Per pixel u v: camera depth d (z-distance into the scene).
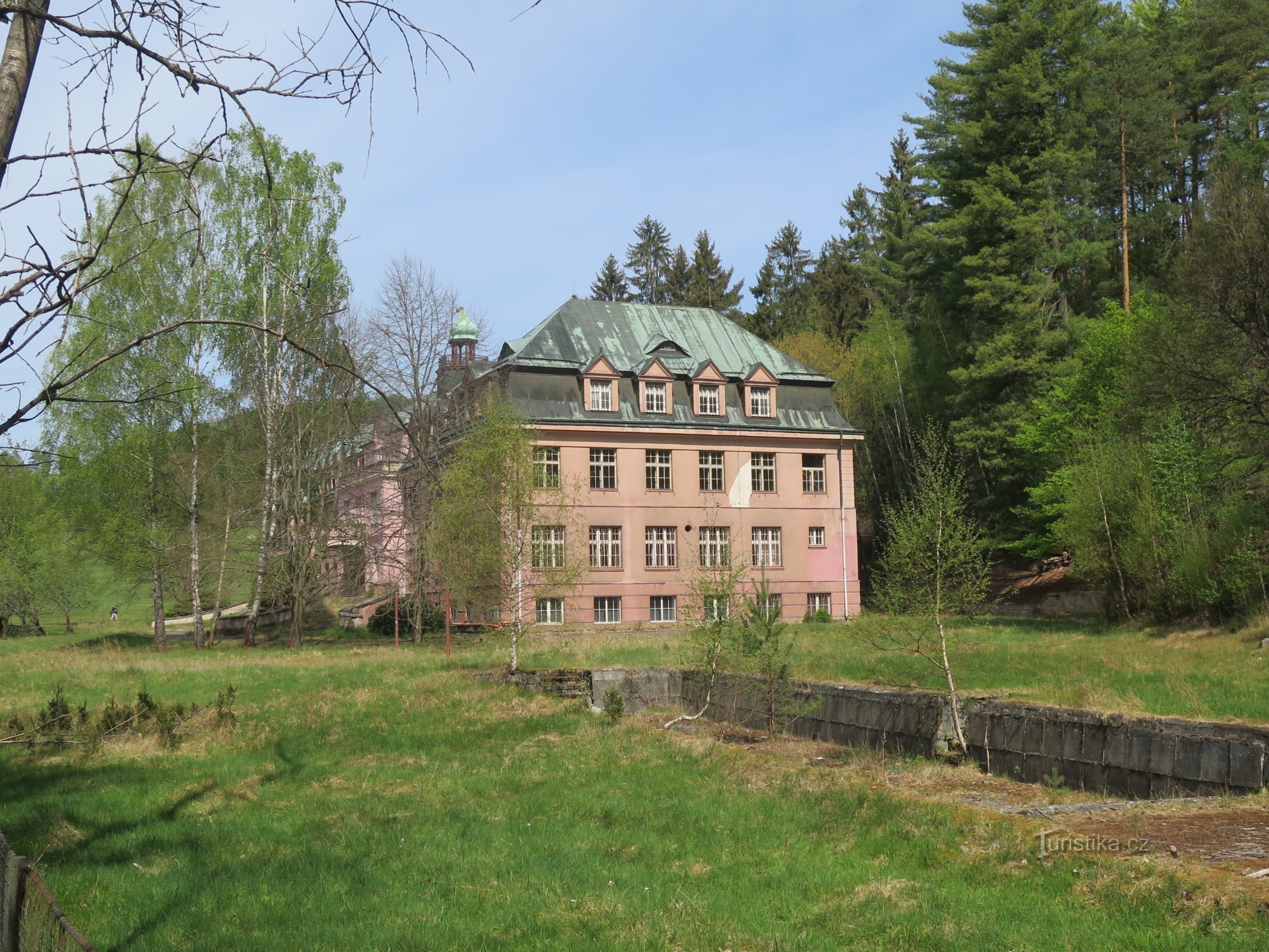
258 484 42.41
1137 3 64.94
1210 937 6.99
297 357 37.88
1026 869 9.15
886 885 8.95
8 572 50.75
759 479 50.59
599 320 51.53
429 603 44.81
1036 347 50.53
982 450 53.09
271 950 7.71
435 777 15.27
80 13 4.06
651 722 22.05
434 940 7.87
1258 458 33.31
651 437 48.34
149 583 42.91
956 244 53.09
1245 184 33.69
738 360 52.69
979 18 54.78
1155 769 14.16
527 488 26.95
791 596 50.41
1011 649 26.41
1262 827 10.00
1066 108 51.94
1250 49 53.84
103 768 15.78
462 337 56.16
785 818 12.15
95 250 3.97
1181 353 33.16
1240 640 24.89
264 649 40.03
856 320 79.06
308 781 15.10
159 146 4.22
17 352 3.84
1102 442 39.59
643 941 7.66
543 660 28.95
